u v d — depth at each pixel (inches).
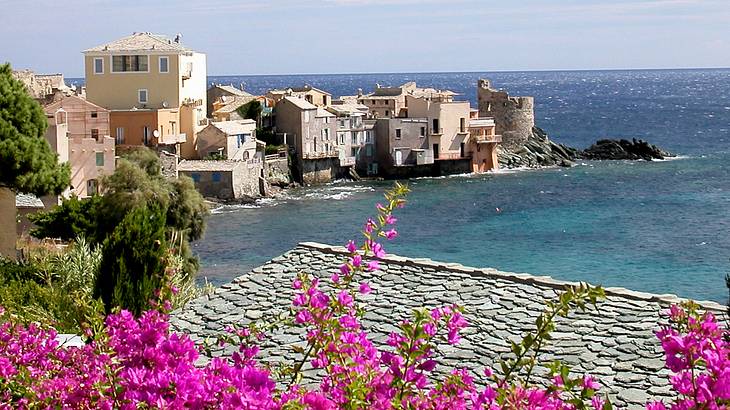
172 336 356.5
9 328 450.9
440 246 3540.8
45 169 1872.5
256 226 3855.8
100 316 410.3
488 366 553.3
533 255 3353.8
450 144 5767.7
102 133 4242.1
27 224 2372.0
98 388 333.4
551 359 564.1
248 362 384.8
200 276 2933.1
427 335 325.7
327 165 5413.4
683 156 6353.3
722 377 279.3
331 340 347.9
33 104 1902.1
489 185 5196.9
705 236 3612.2
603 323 599.8
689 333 303.4
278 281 728.3
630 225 3878.0
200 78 5123.0
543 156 6077.8
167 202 2289.6
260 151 5032.0
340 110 5585.6
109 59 4682.6
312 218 4065.0
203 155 4805.6
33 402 378.0
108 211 2169.0
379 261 732.7
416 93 6747.1
